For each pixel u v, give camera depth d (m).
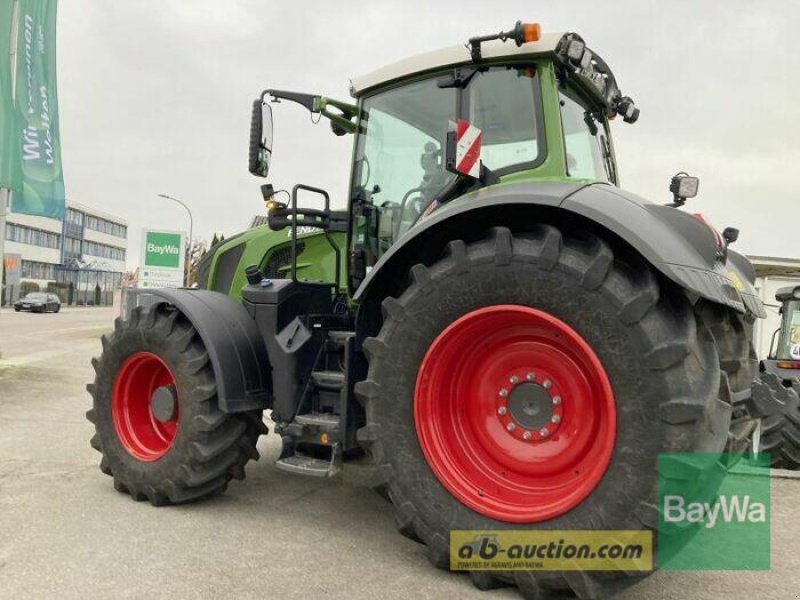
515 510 2.78
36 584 2.76
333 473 3.40
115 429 4.08
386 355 3.03
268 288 3.98
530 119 3.43
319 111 4.09
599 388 2.73
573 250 2.74
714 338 3.02
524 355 2.94
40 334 21.19
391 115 3.92
